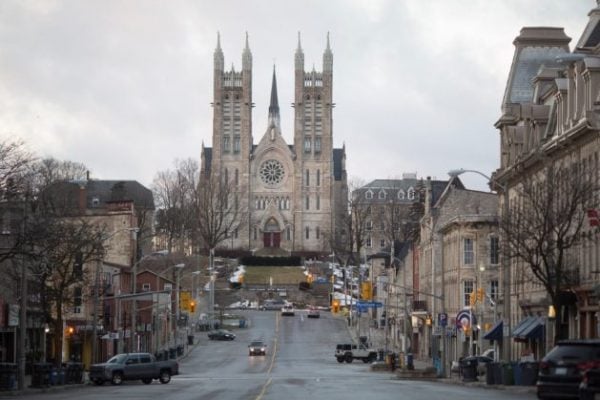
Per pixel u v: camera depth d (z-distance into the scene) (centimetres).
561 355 3531
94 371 7394
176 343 13388
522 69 8519
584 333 6469
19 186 6200
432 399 4509
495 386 5756
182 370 10475
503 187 6600
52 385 6862
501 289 9000
